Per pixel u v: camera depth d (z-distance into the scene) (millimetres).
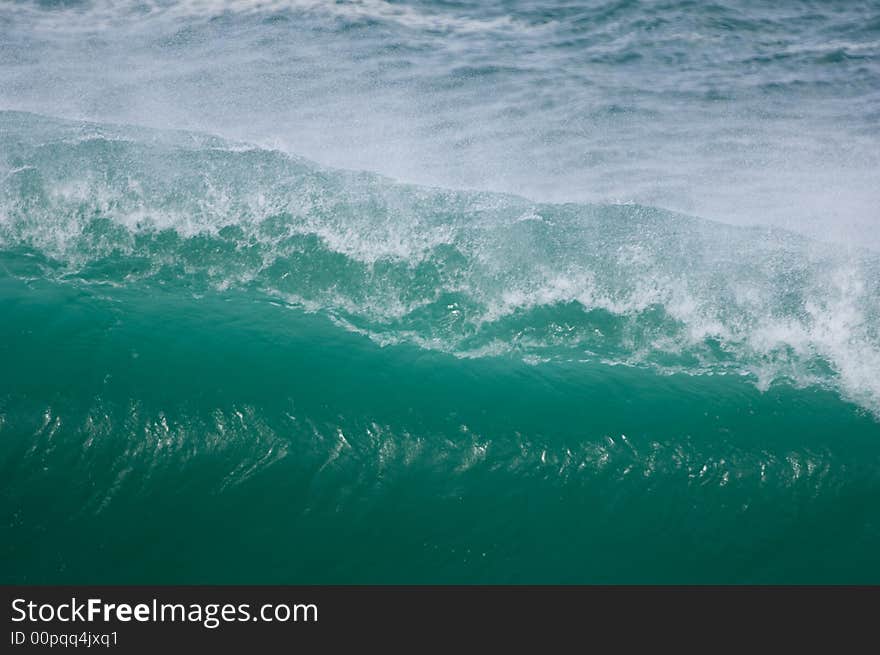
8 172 7988
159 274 7680
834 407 7109
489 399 6914
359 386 6852
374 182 8523
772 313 7723
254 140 10523
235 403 6488
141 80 11602
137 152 8461
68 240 7793
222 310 7406
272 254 7895
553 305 7766
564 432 6707
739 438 6770
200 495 6059
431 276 7840
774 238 8516
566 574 6055
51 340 6730
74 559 5688
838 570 6160
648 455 6609
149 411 6297
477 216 8289
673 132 11789
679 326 7703
